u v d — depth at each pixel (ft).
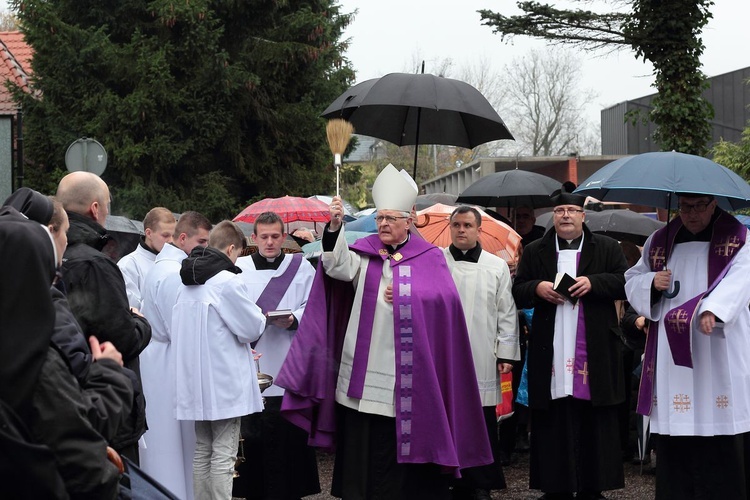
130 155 57.98
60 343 9.36
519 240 27.37
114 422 9.72
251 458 20.95
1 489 8.50
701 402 17.75
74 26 58.70
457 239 21.77
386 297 17.95
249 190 68.08
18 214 9.45
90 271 13.09
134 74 59.21
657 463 18.62
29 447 8.43
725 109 94.68
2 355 8.67
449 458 17.43
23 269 8.82
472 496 21.62
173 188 62.18
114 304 13.10
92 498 8.91
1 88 67.05
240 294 18.08
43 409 8.71
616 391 21.04
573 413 21.16
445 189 95.20
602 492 23.16
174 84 60.64
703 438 17.95
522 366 24.94
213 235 19.17
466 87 21.77
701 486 18.08
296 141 67.87
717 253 17.74
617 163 17.95
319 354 17.90
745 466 18.19
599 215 33.55
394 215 18.04
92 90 59.52
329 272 17.79
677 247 18.31
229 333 18.28
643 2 49.88
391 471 17.76
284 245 34.12
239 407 18.12
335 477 18.44
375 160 151.94
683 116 49.90
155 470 18.72
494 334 21.44
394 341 17.74
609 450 21.11
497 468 21.26
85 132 59.31
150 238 20.47
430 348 17.84
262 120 65.00
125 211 59.41
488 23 53.83
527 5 52.16
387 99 20.88
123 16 60.90
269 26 65.41
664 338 18.20
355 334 18.01
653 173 17.20
